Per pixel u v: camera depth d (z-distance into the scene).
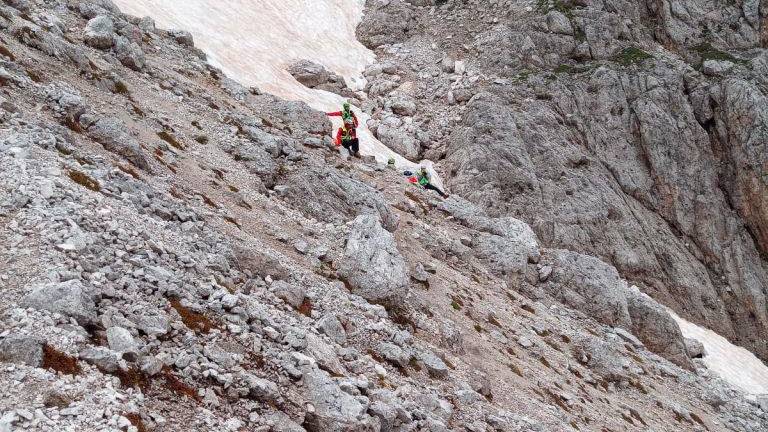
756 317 49.97
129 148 17.02
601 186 51.22
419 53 61.09
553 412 18.88
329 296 16.14
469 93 56.00
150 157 18.31
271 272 15.23
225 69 40.41
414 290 21.88
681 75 58.69
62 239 10.66
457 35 63.72
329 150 31.80
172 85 26.08
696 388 31.78
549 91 56.09
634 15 64.56
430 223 31.48
